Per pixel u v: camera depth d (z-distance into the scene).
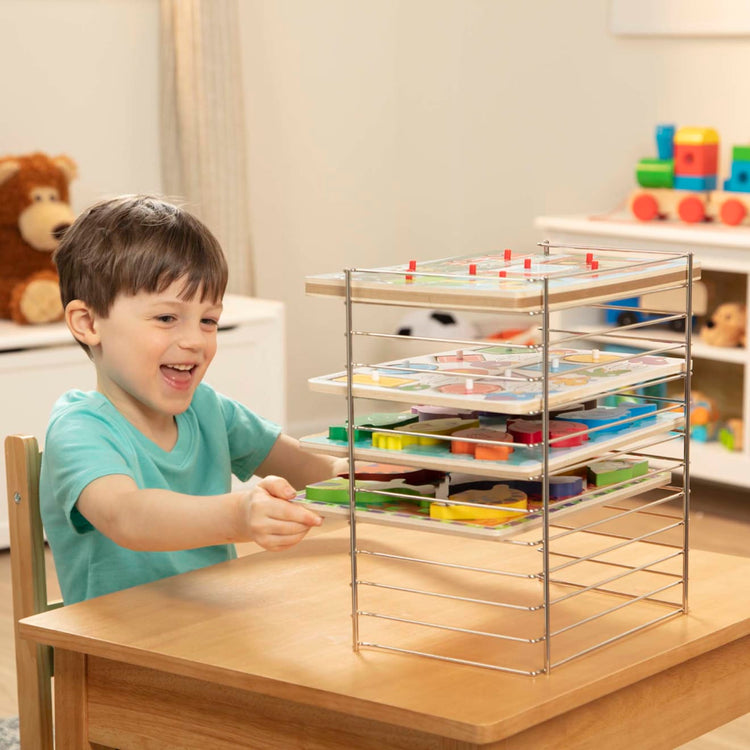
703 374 3.05
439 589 0.99
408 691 0.76
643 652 0.83
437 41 3.93
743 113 3.19
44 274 2.79
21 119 3.09
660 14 3.32
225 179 3.29
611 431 0.89
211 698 0.85
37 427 2.65
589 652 0.83
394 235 3.95
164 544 0.96
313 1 3.64
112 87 3.23
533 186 3.79
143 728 0.89
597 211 3.59
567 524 2.32
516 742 0.74
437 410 0.94
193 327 1.11
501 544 1.12
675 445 2.97
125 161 3.29
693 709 0.89
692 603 0.94
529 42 3.73
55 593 2.35
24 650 1.08
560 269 0.89
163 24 3.23
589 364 0.93
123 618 0.92
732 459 2.86
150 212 1.11
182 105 3.23
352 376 0.88
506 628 0.89
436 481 0.92
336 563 1.07
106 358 1.12
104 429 1.11
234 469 1.32
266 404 3.00
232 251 3.32
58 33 3.12
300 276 3.74
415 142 3.94
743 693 0.94
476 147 3.96
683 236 2.88
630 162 3.48
